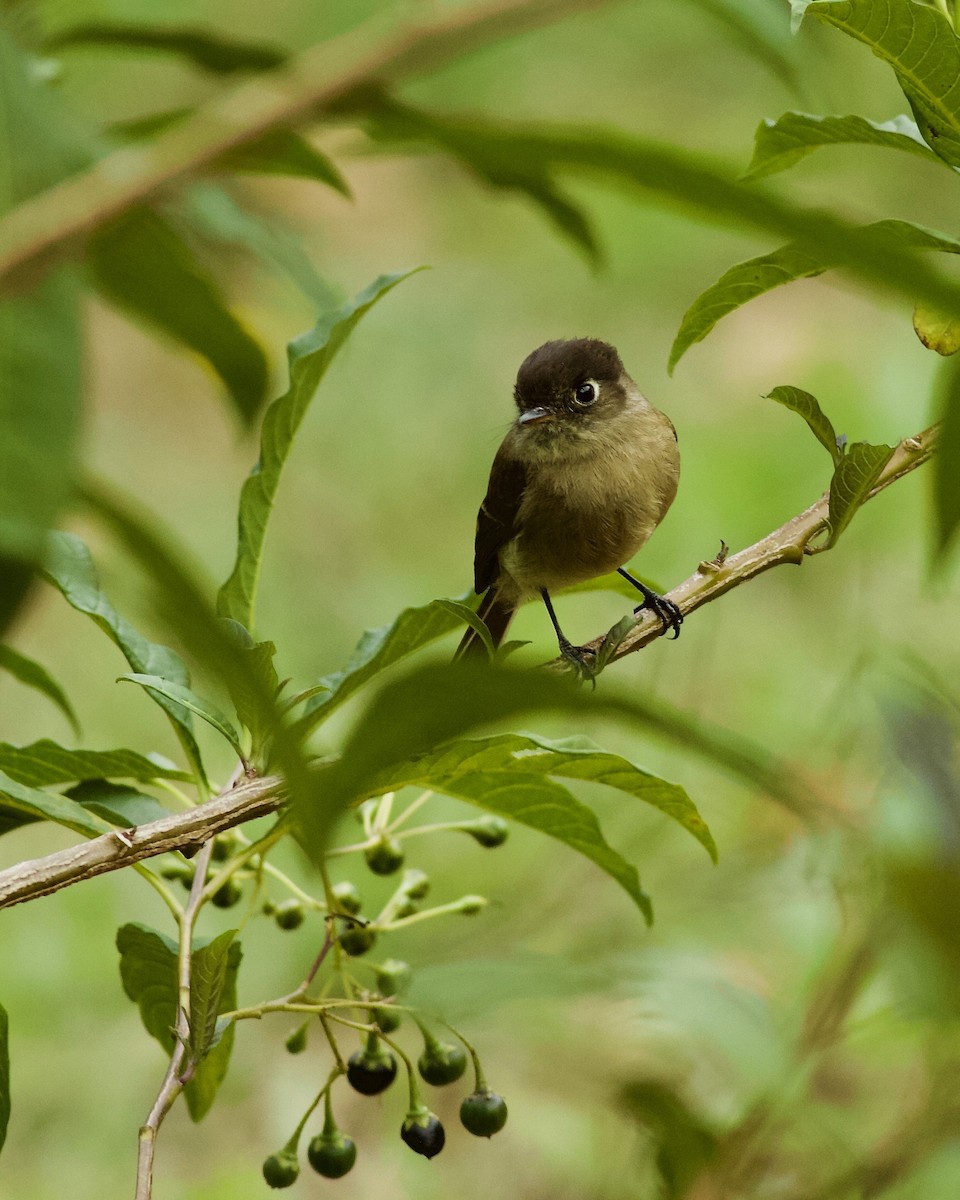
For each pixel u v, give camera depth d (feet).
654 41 76.64
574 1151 25.11
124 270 8.51
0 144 7.04
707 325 17.26
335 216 70.54
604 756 15.64
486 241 70.23
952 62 14.43
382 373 63.62
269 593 55.26
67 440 6.19
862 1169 17.17
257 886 16.26
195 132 6.76
